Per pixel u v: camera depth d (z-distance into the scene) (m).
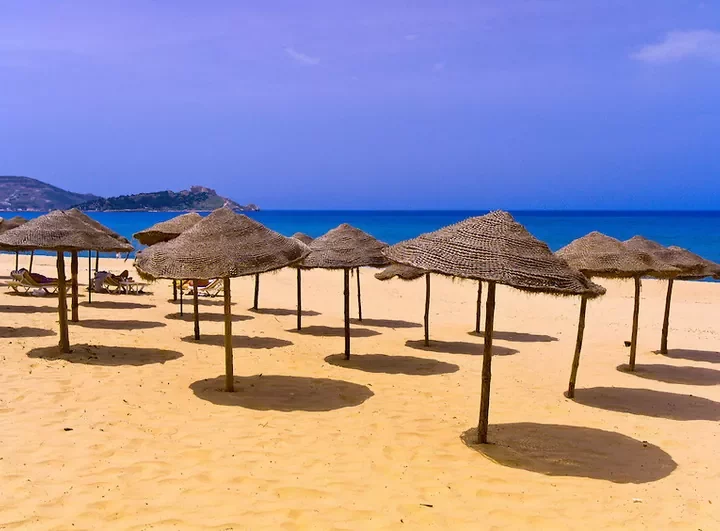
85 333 12.01
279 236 8.69
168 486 5.53
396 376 9.94
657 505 5.51
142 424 7.06
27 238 9.72
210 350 11.20
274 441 6.72
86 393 8.07
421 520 5.09
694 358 12.38
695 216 186.00
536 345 13.38
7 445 6.28
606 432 7.57
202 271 7.68
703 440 7.37
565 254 9.47
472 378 10.07
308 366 10.35
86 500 5.19
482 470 6.17
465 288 23.58
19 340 10.93
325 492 5.53
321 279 25.44
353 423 7.44
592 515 5.28
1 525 4.72
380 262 10.83
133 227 94.12
